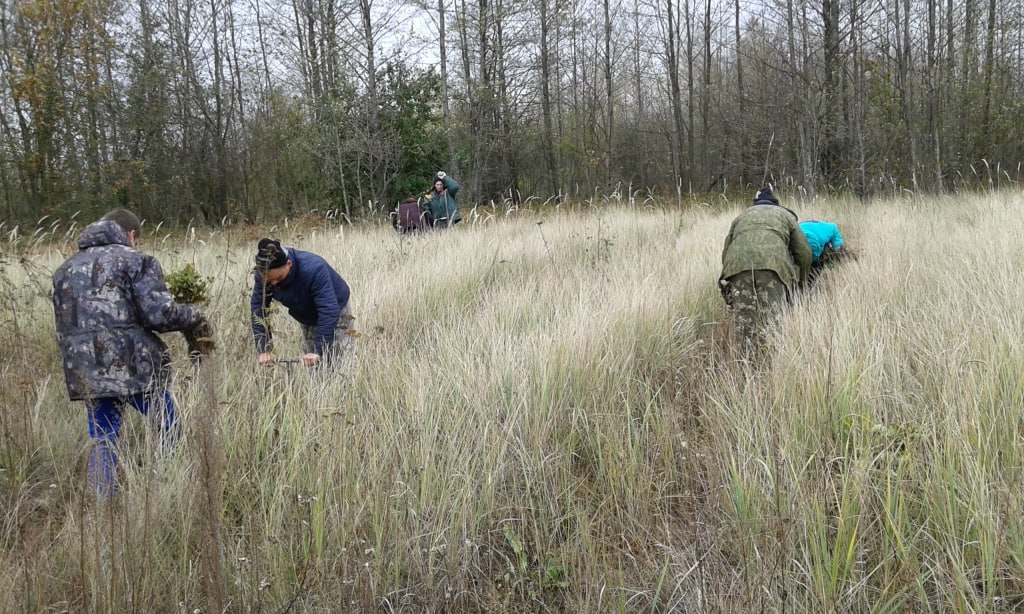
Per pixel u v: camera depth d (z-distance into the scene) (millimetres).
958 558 2457
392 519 2920
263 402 3699
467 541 2834
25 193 20625
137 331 3561
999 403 3100
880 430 3090
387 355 4285
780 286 4941
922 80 16891
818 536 2621
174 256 7711
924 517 2742
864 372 3475
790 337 4230
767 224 5082
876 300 4887
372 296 5895
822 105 15539
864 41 15672
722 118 25062
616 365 4098
